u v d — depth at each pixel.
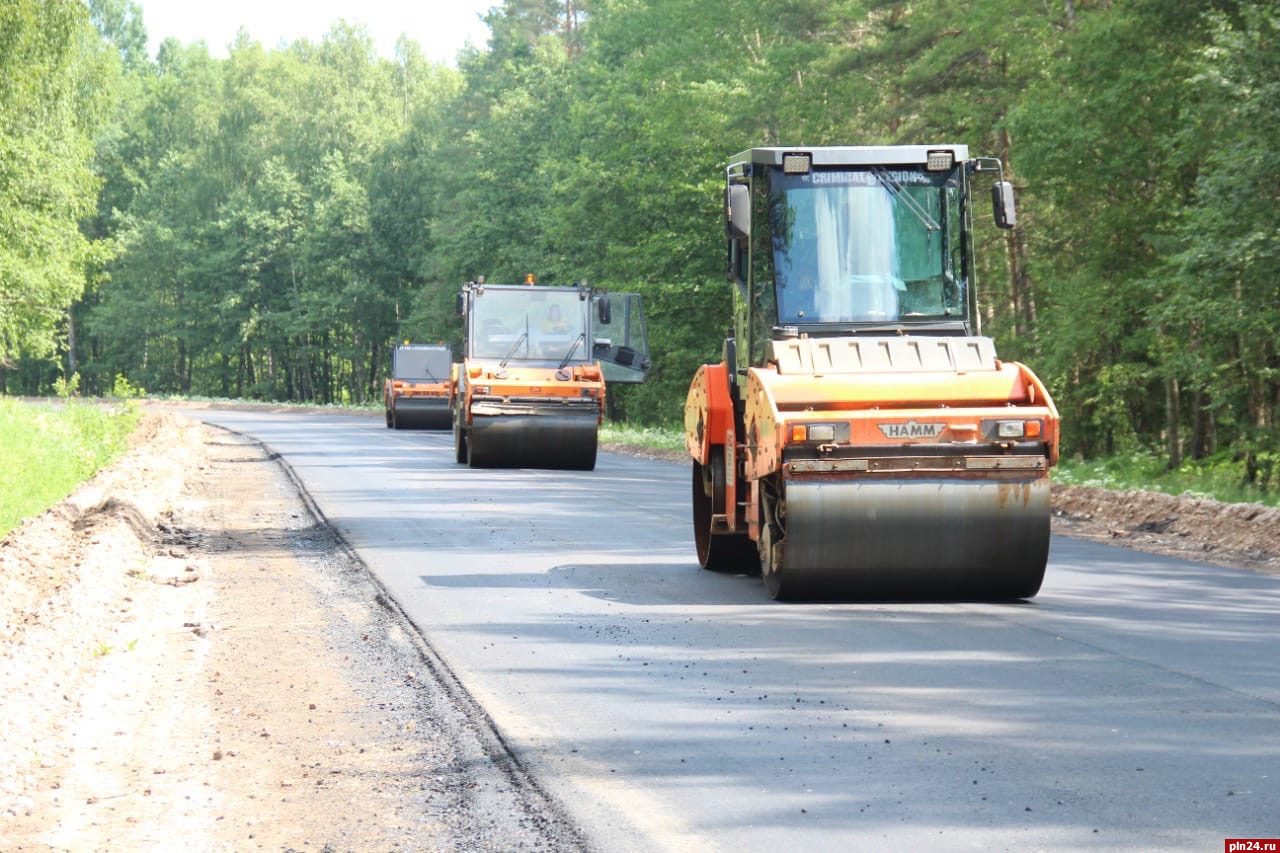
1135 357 69.75
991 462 21.58
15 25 73.94
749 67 95.12
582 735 14.16
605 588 24.61
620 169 104.88
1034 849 10.23
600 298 56.75
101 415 83.88
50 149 83.94
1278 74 44.12
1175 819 10.88
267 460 67.00
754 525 23.92
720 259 95.94
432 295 162.62
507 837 11.02
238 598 24.50
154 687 17.25
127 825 11.71
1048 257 70.31
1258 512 31.66
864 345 22.83
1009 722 14.25
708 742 13.74
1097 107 58.16
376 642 19.91
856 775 12.40
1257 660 17.42
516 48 153.50
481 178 143.25
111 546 29.38
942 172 24.70
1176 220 58.97
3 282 81.31
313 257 192.00
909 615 21.23
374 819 11.69
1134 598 22.83
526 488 47.44
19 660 17.30
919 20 79.62
